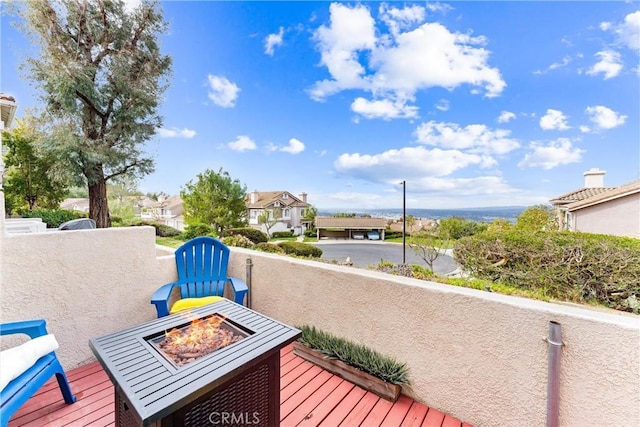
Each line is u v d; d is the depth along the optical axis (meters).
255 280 2.97
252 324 1.53
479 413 1.68
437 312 1.83
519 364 1.56
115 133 10.30
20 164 12.75
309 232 28.61
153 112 11.25
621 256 5.15
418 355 1.91
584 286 5.45
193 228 13.12
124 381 1.04
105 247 2.41
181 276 2.82
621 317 1.36
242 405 1.25
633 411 1.26
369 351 2.11
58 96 9.17
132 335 1.38
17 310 1.95
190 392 1.00
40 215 11.12
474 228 9.50
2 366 1.36
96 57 10.01
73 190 13.77
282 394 1.96
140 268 2.65
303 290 2.56
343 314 2.29
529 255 6.02
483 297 1.67
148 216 30.33
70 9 9.29
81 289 2.27
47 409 1.76
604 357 1.33
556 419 1.43
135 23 10.61
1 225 1.89
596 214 10.45
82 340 2.28
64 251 2.18
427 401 1.87
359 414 1.79
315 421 1.72
